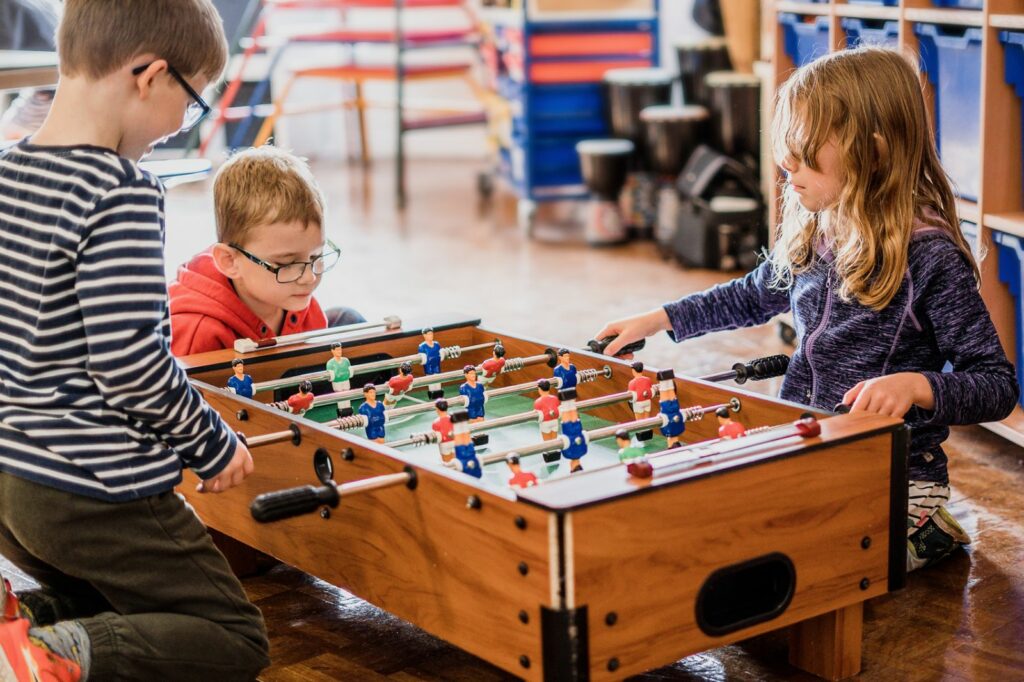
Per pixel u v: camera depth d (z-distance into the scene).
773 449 1.38
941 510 1.92
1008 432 2.39
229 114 5.25
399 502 1.41
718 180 4.21
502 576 1.29
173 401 1.39
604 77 4.73
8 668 1.33
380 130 6.81
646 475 1.29
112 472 1.39
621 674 1.29
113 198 1.36
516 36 4.86
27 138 1.46
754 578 1.45
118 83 1.41
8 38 2.91
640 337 1.99
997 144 2.44
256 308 2.07
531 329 3.45
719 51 4.42
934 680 1.56
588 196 4.90
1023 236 2.36
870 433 1.44
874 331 1.80
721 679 1.58
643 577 1.28
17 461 1.38
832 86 1.75
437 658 1.65
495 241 4.80
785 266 1.92
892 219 1.74
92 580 1.43
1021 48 2.39
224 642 1.47
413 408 1.72
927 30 2.63
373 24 6.61
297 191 1.93
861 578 1.47
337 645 1.70
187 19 1.43
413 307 3.74
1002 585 1.84
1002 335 2.53
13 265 1.39
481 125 6.73
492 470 1.60
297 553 1.62
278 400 1.92
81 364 1.39
